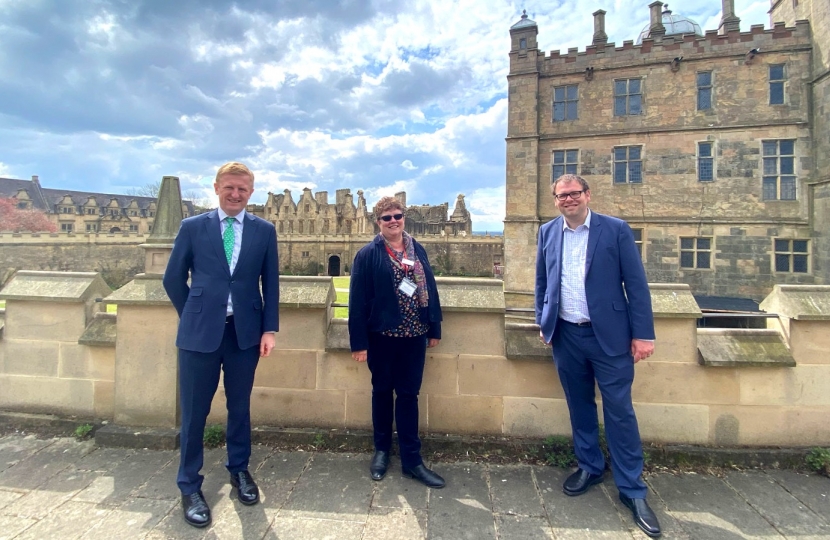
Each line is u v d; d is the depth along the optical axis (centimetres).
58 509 259
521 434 343
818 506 266
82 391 372
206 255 272
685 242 1598
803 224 1464
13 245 3447
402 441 297
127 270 4106
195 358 266
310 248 5225
